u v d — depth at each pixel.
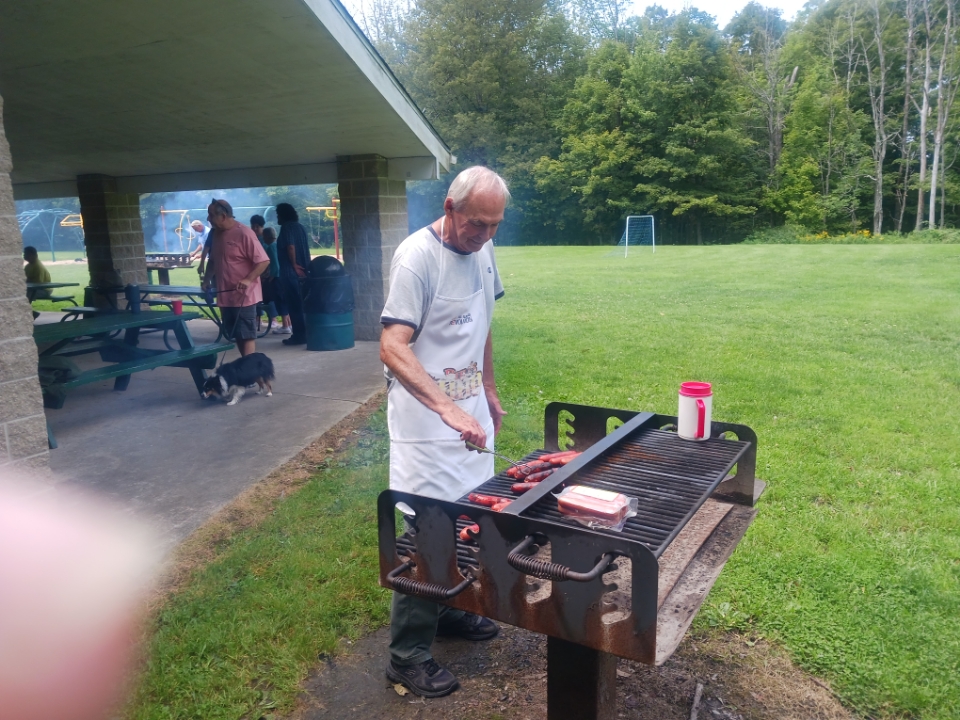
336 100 6.60
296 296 8.80
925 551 3.42
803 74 42.38
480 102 45.38
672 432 2.56
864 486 4.19
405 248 2.24
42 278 11.93
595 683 1.88
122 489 4.20
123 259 10.77
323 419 5.54
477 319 2.39
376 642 2.84
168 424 5.50
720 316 10.45
